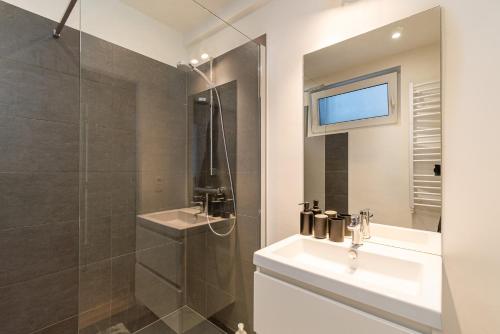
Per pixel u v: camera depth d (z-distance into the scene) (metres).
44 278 1.43
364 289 0.76
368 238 1.22
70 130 1.52
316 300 0.86
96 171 1.62
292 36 1.48
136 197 1.79
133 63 1.78
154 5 1.75
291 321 0.92
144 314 1.76
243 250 1.72
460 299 0.97
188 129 2.06
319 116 1.39
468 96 0.96
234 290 1.74
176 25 1.97
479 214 0.94
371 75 1.21
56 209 1.47
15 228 1.33
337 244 1.17
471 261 0.95
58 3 1.48
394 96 1.15
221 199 1.85
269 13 1.59
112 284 1.66
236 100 1.76
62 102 1.49
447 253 1.00
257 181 1.66
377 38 1.19
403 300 0.70
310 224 1.32
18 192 1.34
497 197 0.90
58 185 1.48
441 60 1.01
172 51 1.99
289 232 1.51
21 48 1.35
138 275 1.76
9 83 1.31
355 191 1.28
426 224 1.07
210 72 1.91
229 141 1.81
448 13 1.00
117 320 1.67
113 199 1.69
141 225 1.80
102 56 1.64
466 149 0.96
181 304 1.83
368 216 1.23
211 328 1.80
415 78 1.08
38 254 1.41
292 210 1.50
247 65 1.69
